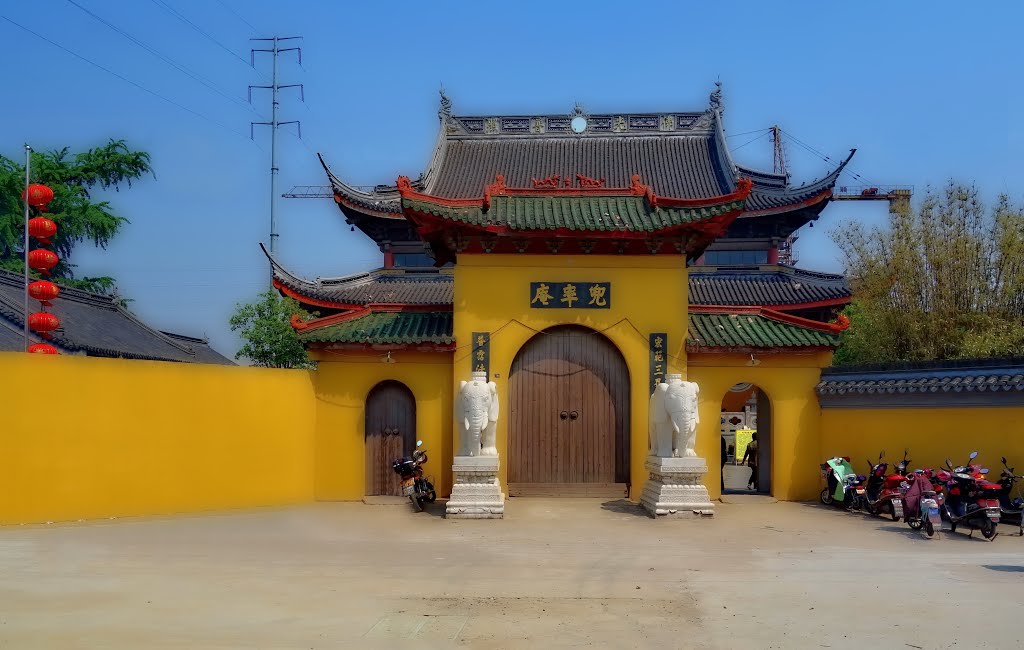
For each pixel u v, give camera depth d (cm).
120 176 5147
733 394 3209
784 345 1955
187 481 1773
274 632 866
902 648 827
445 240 1931
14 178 4569
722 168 3241
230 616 927
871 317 3112
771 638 859
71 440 1623
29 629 869
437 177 3259
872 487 1808
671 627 898
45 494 1588
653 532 1541
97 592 1037
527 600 1016
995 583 1115
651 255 1947
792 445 2006
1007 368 1711
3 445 1542
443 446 1964
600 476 1950
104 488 1662
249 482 1862
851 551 1359
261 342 3491
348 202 3012
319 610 959
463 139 3484
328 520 1686
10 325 2564
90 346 2719
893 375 1908
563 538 1477
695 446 1989
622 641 848
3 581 1096
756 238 3127
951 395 1798
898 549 1380
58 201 4703
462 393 1747
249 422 1873
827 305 2817
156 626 884
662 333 1931
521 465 1956
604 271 1944
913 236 2983
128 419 1700
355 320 2066
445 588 1078
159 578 1123
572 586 1093
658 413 1764
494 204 1920
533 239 1903
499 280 1941
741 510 1844
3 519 1535
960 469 1592
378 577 1142
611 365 1970
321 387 2000
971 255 2855
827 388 1991
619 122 3481
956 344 2812
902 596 1039
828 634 873
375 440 2005
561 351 1977
